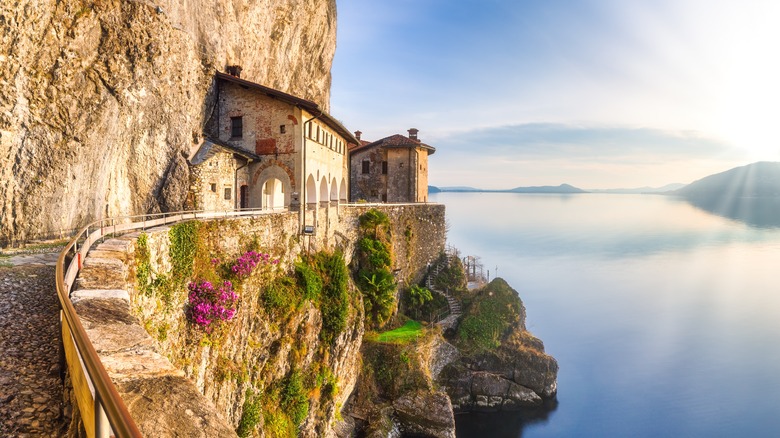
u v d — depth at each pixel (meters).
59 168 17.25
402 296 43.03
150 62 21.08
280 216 24.06
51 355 6.87
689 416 48.16
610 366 63.25
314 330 24.62
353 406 31.22
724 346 75.19
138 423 4.36
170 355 14.27
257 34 31.95
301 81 41.66
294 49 38.38
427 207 49.72
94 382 2.99
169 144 23.48
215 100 27.94
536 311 92.38
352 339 29.44
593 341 74.94
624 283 120.62
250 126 27.89
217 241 18.27
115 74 19.27
